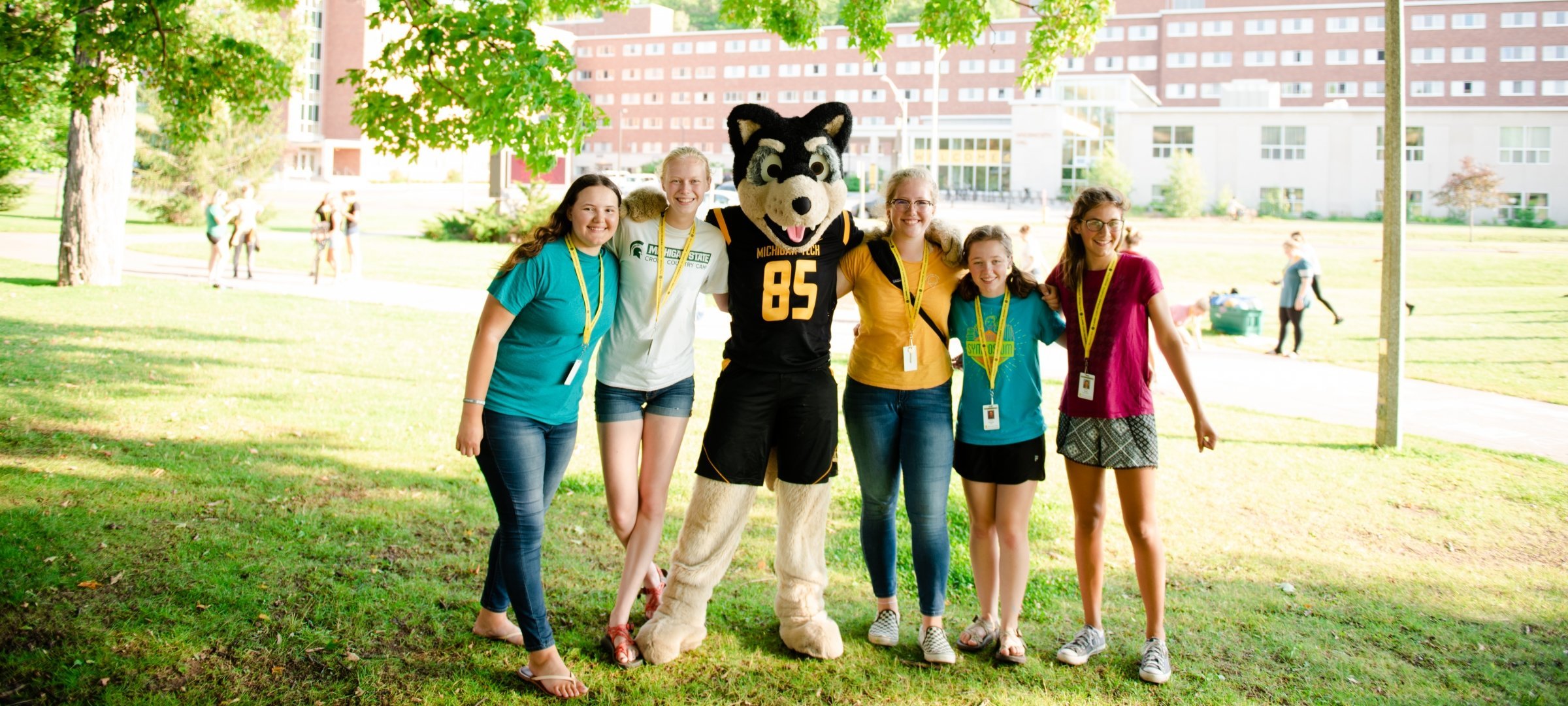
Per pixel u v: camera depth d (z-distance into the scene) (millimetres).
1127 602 4840
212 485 5988
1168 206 49719
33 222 31094
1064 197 60875
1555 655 4375
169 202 33031
